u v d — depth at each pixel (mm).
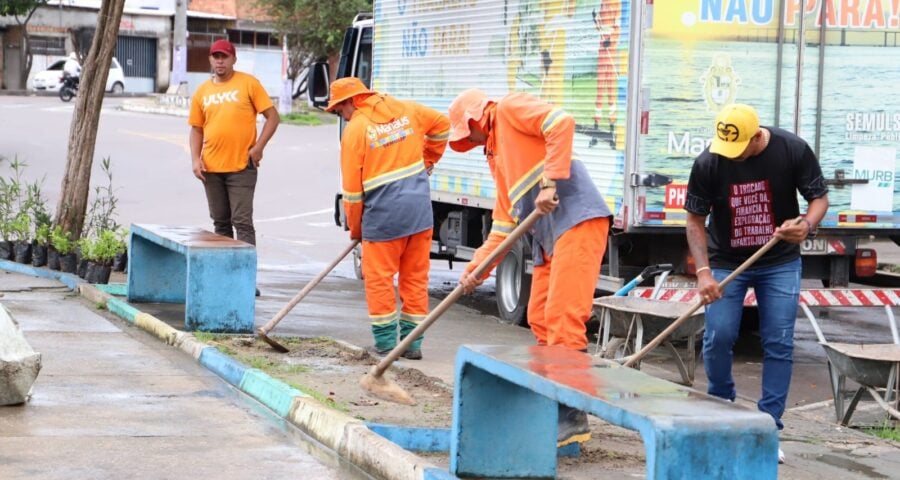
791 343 7266
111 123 40875
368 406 7617
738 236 7219
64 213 13898
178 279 11664
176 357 9258
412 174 9336
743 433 4664
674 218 10633
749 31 10719
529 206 7137
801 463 7094
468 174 13414
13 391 7371
